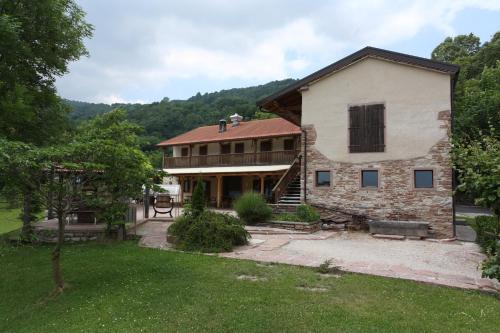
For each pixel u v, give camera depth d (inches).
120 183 324.5
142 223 625.6
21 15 432.5
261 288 251.0
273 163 978.1
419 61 543.5
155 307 221.6
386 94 571.5
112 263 335.9
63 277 299.3
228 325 191.9
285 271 297.7
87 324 201.9
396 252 398.6
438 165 527.8
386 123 567.5
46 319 217.6
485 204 228.8
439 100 534.9
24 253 389.7
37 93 479.2
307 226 536.7
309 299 229.0
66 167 250.7
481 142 287.7
